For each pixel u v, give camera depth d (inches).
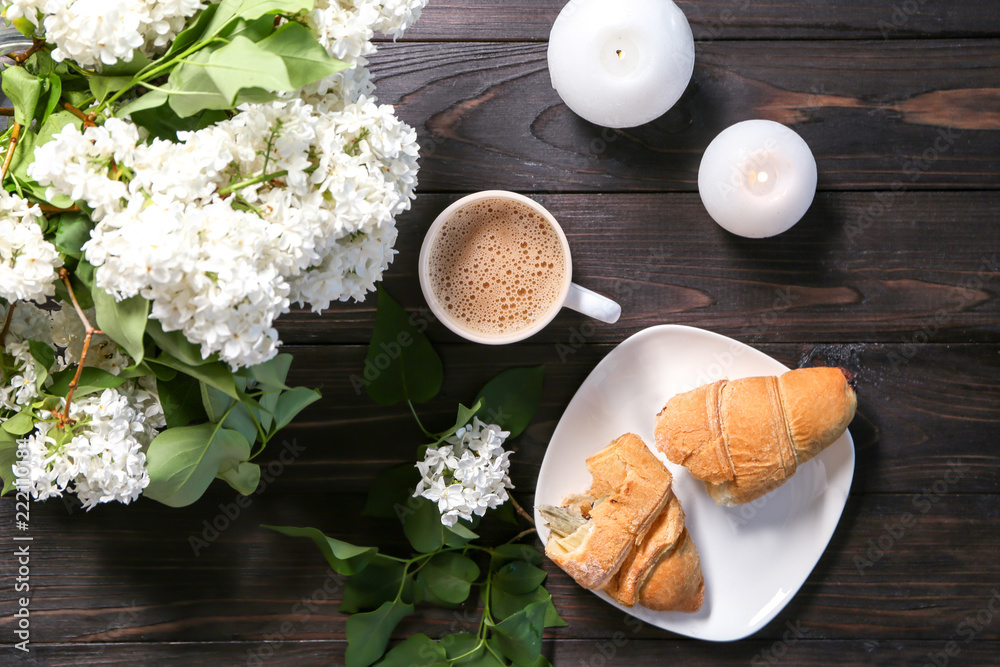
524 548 28.7
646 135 29.0
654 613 29.4
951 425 29.7
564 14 27.5
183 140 21.5
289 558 29.8
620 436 29.1
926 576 29.9
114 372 23.9
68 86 22.4
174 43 21.4
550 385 29.6
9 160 21.6
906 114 29.1
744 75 29.0
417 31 28.7
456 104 28.9
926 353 29.5
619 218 29.2
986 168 29.2
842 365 29.6
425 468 27.4
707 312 29.4
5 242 21.4
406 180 23.3
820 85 29.1
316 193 21.8
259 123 21.5
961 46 29.0
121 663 29.7
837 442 29.0
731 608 29.5
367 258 23.0
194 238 20.7
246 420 24.9
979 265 29.4
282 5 21.1
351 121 22.1
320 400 29.3
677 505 28.4
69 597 29.6
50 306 27.9
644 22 26.9
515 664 28.8
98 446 23.0
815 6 28.9
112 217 20.7
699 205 29.2
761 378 28.0
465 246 28.3
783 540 29.4
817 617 30.1
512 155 29.0
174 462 23.5
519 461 29.7
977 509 29.8
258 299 20.9
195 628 29.8
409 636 29.9
